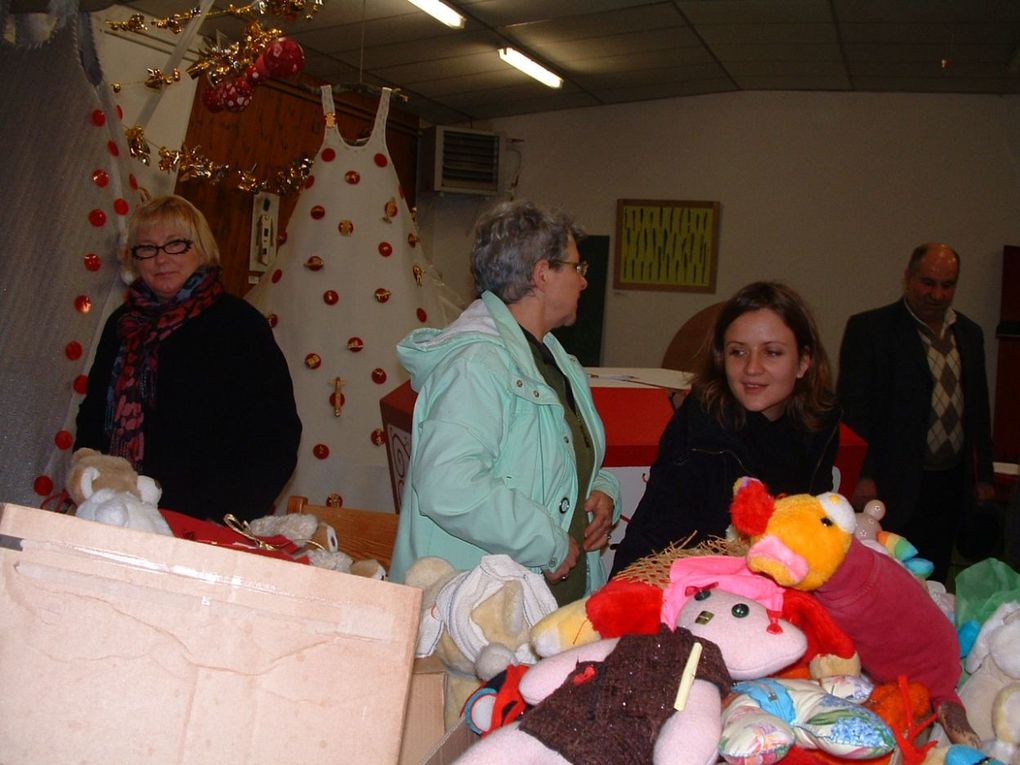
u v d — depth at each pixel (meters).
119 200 2.30
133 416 1.99
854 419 3.25
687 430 1.59
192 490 1.96
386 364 3.31
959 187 6.56
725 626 0.89
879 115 6.73
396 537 1.73
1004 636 1.02
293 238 3.39
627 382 2.62
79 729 0.79
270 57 2.83
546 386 1.60
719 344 1.64
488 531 1.46
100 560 0.80
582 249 7.50
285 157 5.92
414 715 1.10
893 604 0.97
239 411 2.00
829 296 6.91
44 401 2.13
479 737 0.98
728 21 5.20
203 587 0.80
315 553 1.25
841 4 4.81
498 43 5.59
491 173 7.61
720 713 0.80
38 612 0.79
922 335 3.27
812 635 0.95
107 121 2.38
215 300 2.05
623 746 0.75
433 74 6.26
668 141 7.27
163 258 2.03
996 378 6.38
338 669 0.80
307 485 3.22
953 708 1.00
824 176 6.89
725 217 7.16
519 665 1.00
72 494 1.19
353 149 3.43
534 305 1.70
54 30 2.18
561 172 7.60
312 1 2.78
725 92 7.08
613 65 6.20
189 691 0.79
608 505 1.78
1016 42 5.20
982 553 3.35
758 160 7.05
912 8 4.79
